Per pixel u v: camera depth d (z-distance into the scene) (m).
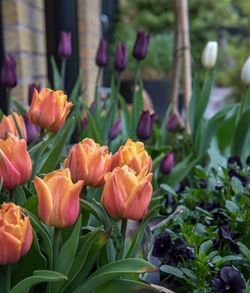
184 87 2.09
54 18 2.61
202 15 5.96
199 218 1.16
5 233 0.70
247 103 1.69
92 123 1.39
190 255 0.99
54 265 0.81
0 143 0.80
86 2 4.05
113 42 5.82
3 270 0.75
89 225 0.93
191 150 1.73
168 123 1.79
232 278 0.92
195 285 0.96
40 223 0.81
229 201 1.12
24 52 2.25
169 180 1.44
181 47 2.08
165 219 1.07
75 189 0.75
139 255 0.93
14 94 2.20
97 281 0.80
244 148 1.63
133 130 1.60
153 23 5.87
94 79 4.71
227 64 6.09
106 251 0.88
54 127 0.99
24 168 0.80
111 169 0.86
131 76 4.12
